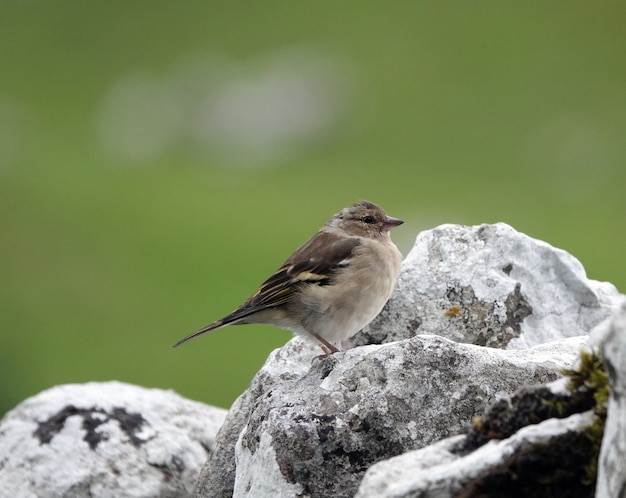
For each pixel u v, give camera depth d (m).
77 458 7.11
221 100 30.45
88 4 37.56
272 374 6.60
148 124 30.12
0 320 18.30
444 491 4.15
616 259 20.22
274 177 26.88
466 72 31.28
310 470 5.09
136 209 23.70
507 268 7.14
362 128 29.23
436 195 25.25
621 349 3.77
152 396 7.67
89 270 20.34
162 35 35.44
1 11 37.78
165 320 17.97
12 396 16.03
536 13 33.34
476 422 4.50
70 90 32.75
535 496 4.12
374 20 34.31
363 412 5.16
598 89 29.67
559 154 27.16
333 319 7.13
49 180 25.92
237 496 5.42
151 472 7.12
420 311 7.15
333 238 7.51
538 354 5.52
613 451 3.77
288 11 35.56
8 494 7.01
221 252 20.83
